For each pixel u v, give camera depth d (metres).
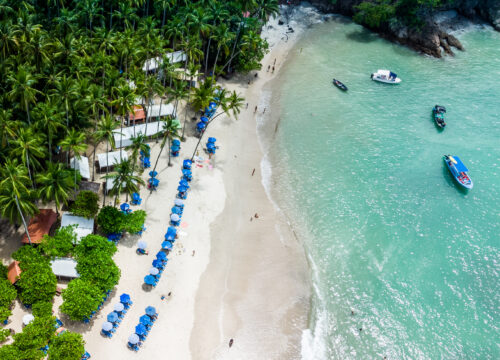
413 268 68.62
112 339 52.91
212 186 77.44
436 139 96.88
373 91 111.50
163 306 57.53
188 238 67.00
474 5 148.62
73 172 63.22
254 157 86.81
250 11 114.38
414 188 83.56
